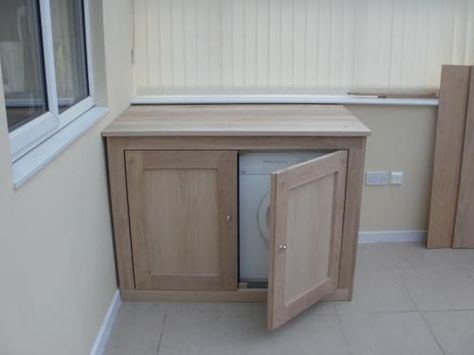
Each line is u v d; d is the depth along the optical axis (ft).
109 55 8.63
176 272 8.99
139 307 8.96
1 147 4.65
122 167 8.43
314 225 8.21
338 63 10.48
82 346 7.06
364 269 10.07
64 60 7.43
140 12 10.19
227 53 10.41
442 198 10.69
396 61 10.48
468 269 10.09
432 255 10.64
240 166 8.54
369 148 10.72
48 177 5.86
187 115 9.37
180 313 8.80
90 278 7.50
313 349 7.88
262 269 9.08
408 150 10.73
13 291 4.89
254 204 8.73
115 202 8.60
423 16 10.25
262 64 10.48
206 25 10.26
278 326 8.05
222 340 8.09
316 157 8.43
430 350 7.83
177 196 8.58
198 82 10.56
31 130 5.95
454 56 10.44
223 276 8.96
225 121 8.85
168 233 8.78
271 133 8.16
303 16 10.24
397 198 11.00
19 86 5.98
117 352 7.82
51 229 5.95
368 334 8.21
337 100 10.39
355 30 10.31
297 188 7.64
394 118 10.55
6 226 4.75
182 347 7.94
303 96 10.57
